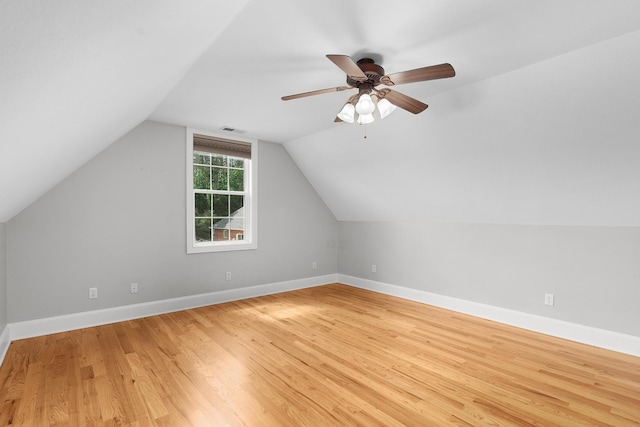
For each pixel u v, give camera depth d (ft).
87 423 5.80
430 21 5.85
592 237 9.55
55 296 10.27
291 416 6.05
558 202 9.74
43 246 10.07
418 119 10.30
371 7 5.44
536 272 10.71
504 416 6.06
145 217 11.98
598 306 9.44
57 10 2.23
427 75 6.15
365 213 16.30
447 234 13.26
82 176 10.74
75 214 10.61
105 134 8.59
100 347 9.11
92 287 10.93
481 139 9.65
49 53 2.74
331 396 6.72
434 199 12.78
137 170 11.80
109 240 11.25
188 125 12.69
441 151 10.85
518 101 8.20
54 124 4.73
